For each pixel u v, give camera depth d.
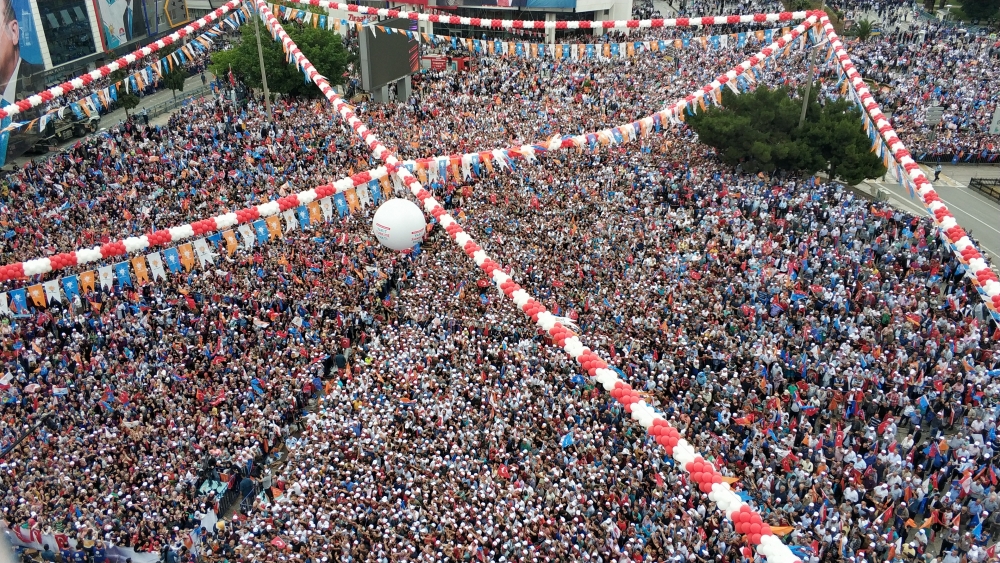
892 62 70.56
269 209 25.80
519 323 31.80
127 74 63.50
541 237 38.34
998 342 30.25
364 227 39.81
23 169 46.66
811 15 39.75
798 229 39.44
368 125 52.19
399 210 24.20
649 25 41.84
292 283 34.81
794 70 66.62
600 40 79.94
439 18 45.34
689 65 67.56
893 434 25.83
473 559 21.41
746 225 38.91
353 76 65.69
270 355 30.42
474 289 34.41
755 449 24.91
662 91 60.53
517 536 21.88
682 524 22.17
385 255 37.47
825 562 21.69
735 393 27.70
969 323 31.33
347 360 31.47
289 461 25.83
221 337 30.48
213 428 26.67
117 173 44.53
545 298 33.03
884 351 29.84
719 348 30.02
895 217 39.72
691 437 25.52
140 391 28.06
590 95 60.75
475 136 50.91
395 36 57.31
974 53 72.38
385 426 26.09
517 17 83.50
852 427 26.47
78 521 22.86
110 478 24.47
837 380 28.22
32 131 54.28
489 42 45.09
